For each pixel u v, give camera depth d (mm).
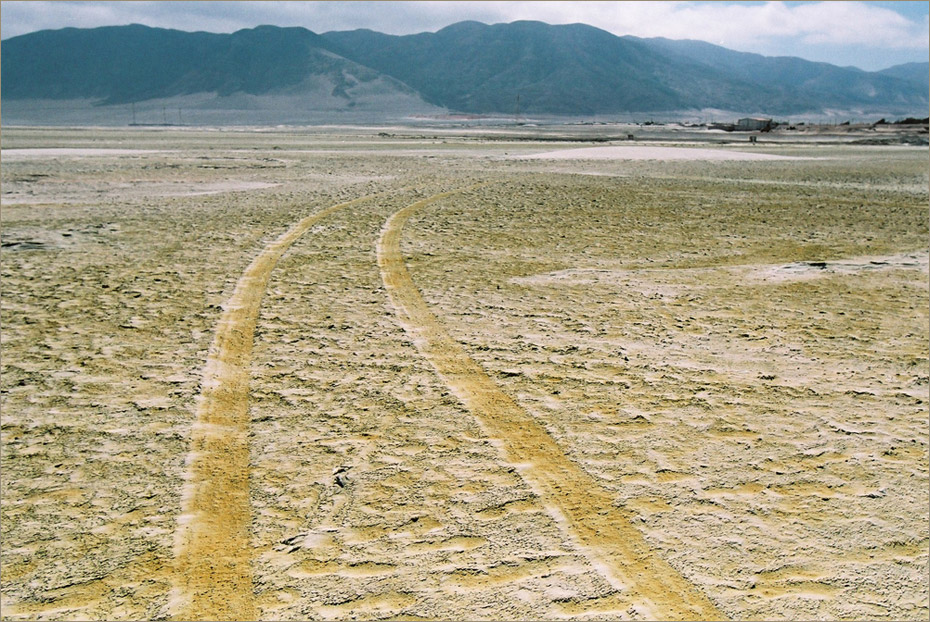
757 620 3301
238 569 3604
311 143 52719
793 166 31297
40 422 5195
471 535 3904
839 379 6359
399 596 3410
